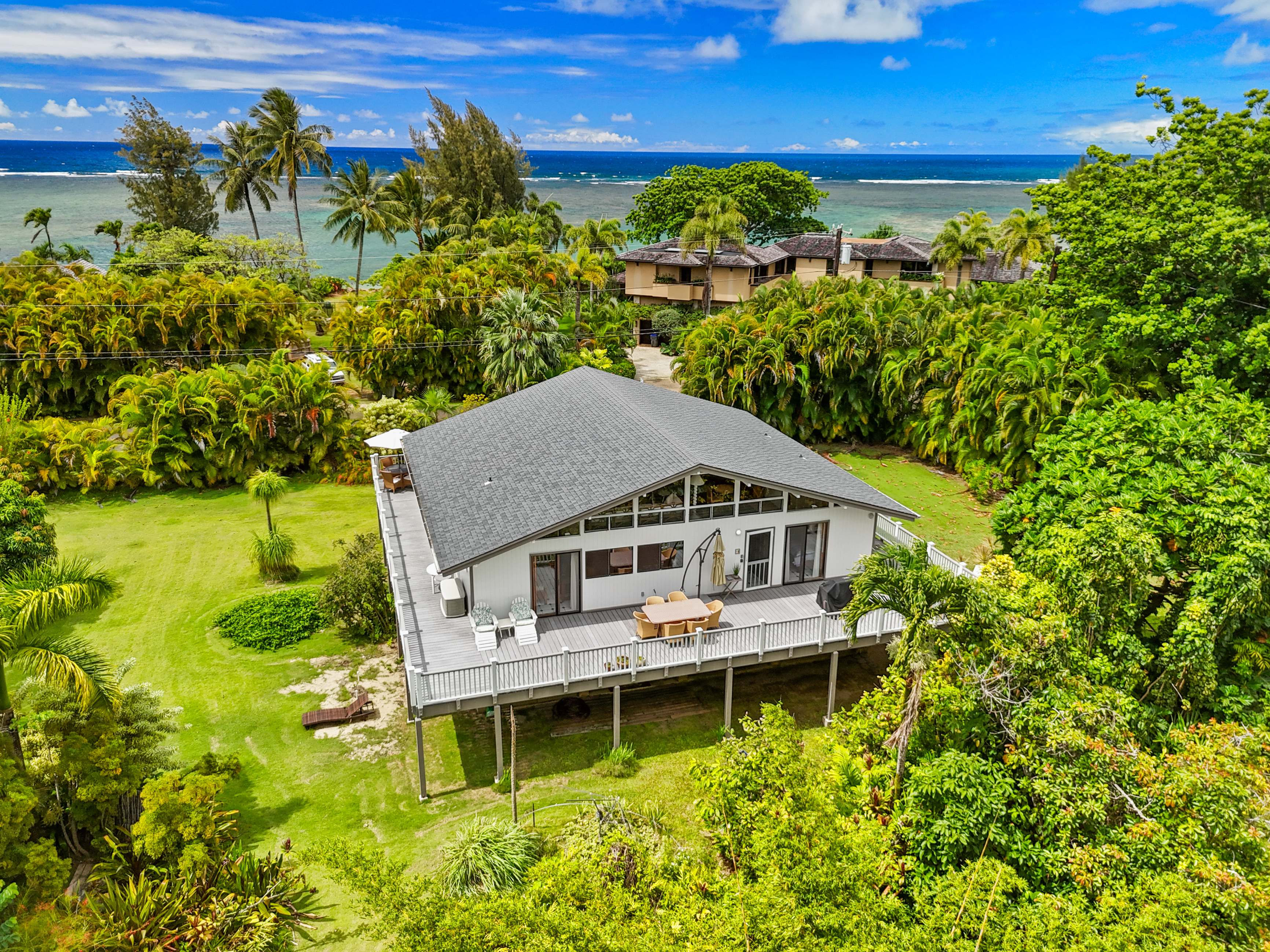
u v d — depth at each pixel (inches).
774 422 1736.0
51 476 1433.3
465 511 882.1
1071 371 1353.3
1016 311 1733.5
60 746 619.8
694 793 749.3
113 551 1242.0
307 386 1526.8
